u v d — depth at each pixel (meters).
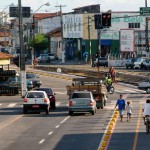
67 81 121.50
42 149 40.06
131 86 111.88
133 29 177.00
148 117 47.97
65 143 43.06
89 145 41.81
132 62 156.38
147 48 178.25
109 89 96.19
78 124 56.53
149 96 91.81
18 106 78.31
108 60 167.12
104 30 195.50
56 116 65.06
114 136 46.84
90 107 65.00
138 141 43.59
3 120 61.47
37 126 55.38
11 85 95.56
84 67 158.62
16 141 44.75
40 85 109.38
